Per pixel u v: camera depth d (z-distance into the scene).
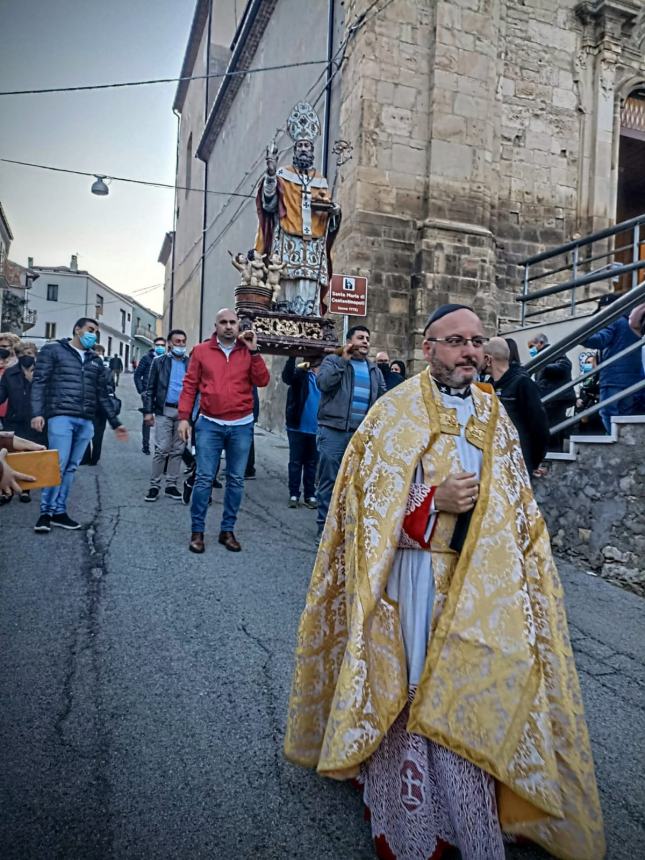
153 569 4.55
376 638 1.96
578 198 12.07
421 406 2.11
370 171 10.59
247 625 3.66
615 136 12.23
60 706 2.73
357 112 10.68
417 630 1.98
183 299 29.16
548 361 5.74
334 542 2.22
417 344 10.49
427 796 1.87
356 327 5.30
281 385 13.81
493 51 11.22
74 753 2.42
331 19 11.86
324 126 12.09
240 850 1.99
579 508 5.21
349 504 2.12
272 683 3.01
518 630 1.86
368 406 5.35
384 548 1.94
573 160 12.06
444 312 2.14
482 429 2.11
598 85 12.07
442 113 10.80
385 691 1.92
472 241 10.85
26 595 3.94
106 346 60.44
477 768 1.86
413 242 10.80
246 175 17.97
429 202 10.74
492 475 2.00
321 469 5.44
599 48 12.05
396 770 1.94
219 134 22.38
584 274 11.95
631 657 3.56
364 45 10.56
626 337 5.64
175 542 5.28
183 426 5.04
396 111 10.72
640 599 4.52
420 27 10.85
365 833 2.08
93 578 4.30
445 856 1.93
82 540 5.17
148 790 2.24
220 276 21.05
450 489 1.94
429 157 10.79
